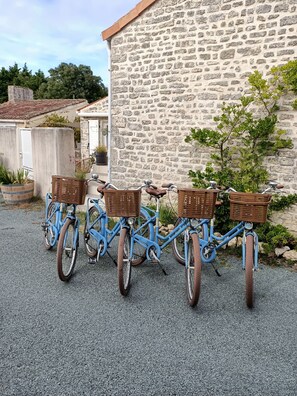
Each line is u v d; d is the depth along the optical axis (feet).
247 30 18.43
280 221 18.58
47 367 8.00
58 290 11.93
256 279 13.24
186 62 20.62
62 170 24.48
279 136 18.06
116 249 16.21
